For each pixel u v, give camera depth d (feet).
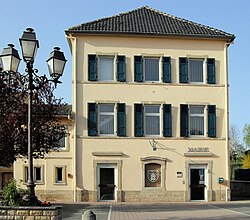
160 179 101.35
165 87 103.60
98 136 100.78
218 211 76.95
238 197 116.98
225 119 104.68
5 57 45.68
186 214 71.67
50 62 46.42
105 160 100.48
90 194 99.55
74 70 101.91
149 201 100.17
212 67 105.60
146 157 101.14
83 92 101.71
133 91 102.73
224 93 105.29
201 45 105.81
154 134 102.78
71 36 102.37
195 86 104.47
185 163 102.12
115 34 102.78
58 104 82.17
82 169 100.01
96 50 102.99
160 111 103.14
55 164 101.55
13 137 74.90
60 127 83.46
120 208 83.41
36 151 80.59
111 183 100.48
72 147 101.60
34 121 77.10
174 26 108.58
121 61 103.19
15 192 46.11
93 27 104.01
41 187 101.09
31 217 42.88
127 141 101.24
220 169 103.04
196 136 103.60
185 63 104.78
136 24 107.86
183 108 103.45
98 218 65.10
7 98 75.46
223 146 103.76
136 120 101.86
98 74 102.68
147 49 104.17
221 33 106.52
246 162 163.32
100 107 102.32
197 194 102.17
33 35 44.80
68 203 94.84
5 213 43.06
